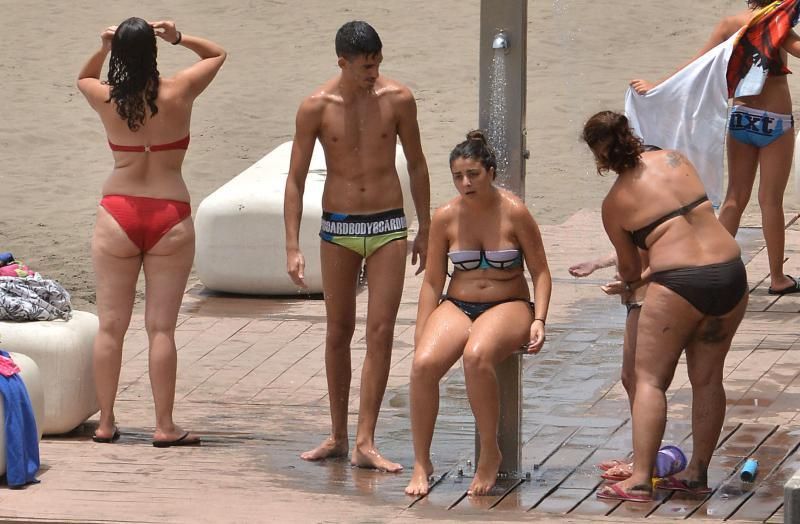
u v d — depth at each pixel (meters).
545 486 19.16
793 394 23.17
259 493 18.81
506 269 19.14
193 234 21.83
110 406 21.97
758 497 18.38
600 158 18.61
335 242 20.47
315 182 32.50
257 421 23.30
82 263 35.72
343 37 19.64
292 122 52.44
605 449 20.97
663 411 18.33
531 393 23.98
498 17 19.16
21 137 50.22
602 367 25.55
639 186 18.42
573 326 28.28
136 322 29.64
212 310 30.58
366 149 20.23
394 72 57.78
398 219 20.42
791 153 28.41
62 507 17.86
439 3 69.88
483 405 18.59
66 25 66.38
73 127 51.56
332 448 20.97
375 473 20.12
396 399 24.48
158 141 21.36
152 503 18.12
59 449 21.36
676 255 18.17
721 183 23.97
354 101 20.19
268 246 31.31
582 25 65.19
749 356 25.28
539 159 46.38
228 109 53.91
